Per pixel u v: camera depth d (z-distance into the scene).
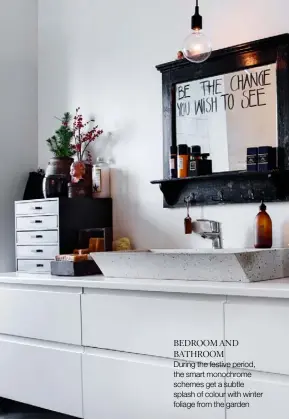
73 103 3.32
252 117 2.56
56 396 2.50
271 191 2.49
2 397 2.83
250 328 1.91
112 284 2.28
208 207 2.73
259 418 1.90
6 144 3.31
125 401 2.25
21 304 2.65
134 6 3.04
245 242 2.60
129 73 3.06
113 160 3.12
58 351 2.50
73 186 3.01
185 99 2.80
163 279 2.29
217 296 2.01
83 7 3.28
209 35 2.73
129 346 2.24
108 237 2.93
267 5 2.54
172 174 2.77
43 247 2.95
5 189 3.29
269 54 2.50
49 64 3.45
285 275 2.25
